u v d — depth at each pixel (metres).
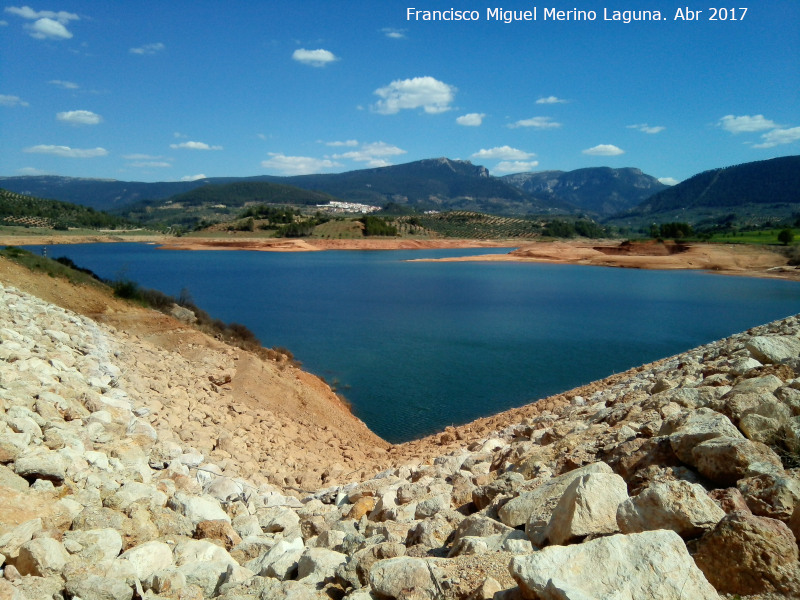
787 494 4.22
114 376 14.45
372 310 59.66
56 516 5.71
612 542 3.44
